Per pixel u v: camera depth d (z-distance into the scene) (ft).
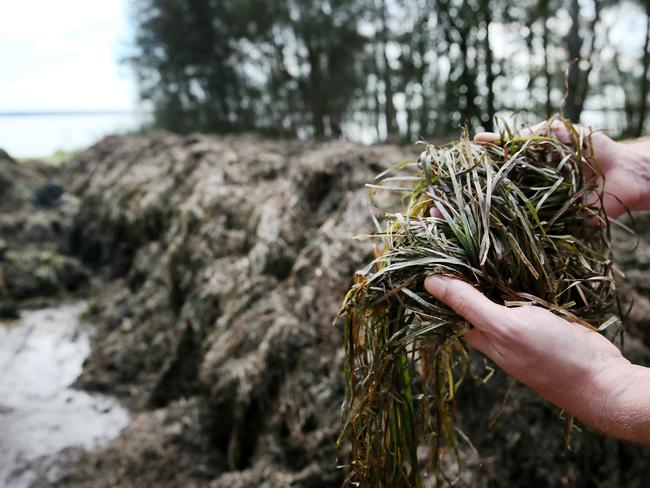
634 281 6.75
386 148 9.31
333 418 5.74
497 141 3.42
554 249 3.02
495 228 2.89
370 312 2.98
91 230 14.78
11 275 13.42
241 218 9.11
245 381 6.56
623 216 8.19
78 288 13.73
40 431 8.22
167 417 7.70
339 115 16.06
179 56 17.24
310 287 6.84
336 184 8.21
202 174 11.26
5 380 9.72
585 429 5.29
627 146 3.54
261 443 6.34
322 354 6.25
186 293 9.30
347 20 14.66
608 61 14.92
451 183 3.14
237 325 7.26
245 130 17.89
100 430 8.23
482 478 5.07
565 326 2.52
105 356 9.91
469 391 5.54
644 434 2.34
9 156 18.70
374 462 3.17
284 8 15.07
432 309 2.75
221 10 16.05
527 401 5.44
